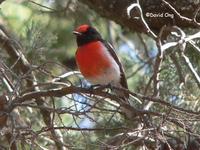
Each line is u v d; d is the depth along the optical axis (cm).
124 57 1561
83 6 1535
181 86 1162
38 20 1450
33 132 899
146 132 845
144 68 1514
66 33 1628
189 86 1221
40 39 1173
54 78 1060
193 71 1092
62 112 882
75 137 1102
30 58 1184
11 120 905
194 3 1264
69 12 1538
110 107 1166
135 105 1112
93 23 1617
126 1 1301
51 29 1570
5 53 1238
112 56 1095
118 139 906
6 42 1209
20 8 1587
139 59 1503
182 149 875
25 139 915
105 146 841
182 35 1086
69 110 902
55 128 885
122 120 1128
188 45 1282
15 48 1202
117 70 1080
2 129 920
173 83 1227
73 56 1688
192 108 1179
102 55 1070
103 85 1072
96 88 1009
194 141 877
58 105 1234
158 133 830
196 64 1292
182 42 1069
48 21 1541
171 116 874
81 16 1534
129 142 859
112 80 1083
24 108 1270
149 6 1285
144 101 1032
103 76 1074
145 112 876
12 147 976
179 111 874
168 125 970
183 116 878
